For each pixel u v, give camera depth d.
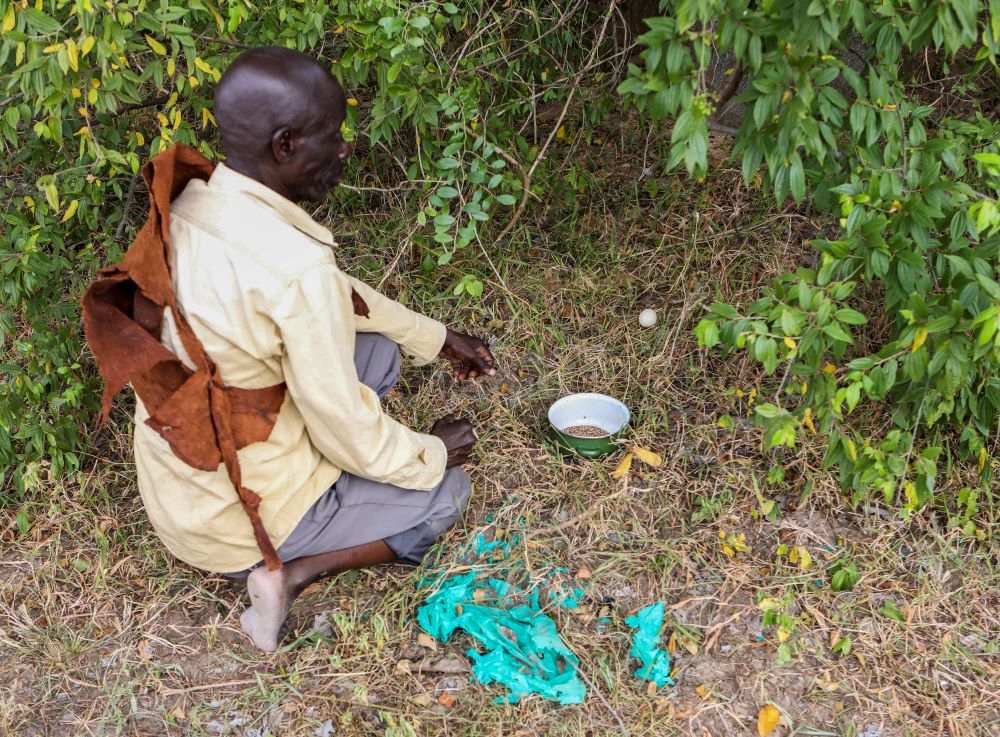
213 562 2.18
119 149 2.98
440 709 2.10
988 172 1.95
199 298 1.84
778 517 2.50
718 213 3.24
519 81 3.09
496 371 2.97
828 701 2.10
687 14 1.54
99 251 3.02
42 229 2.57
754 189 3.24
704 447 2.70
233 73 1.83
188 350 1.85
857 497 2.34
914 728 2.03
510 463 2.69
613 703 2.10
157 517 2.14
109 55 2.12
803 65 1.65
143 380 1.89
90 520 2.58
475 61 2.95
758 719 2.07
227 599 2.37
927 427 2.53
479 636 2.23
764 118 1.72
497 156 3.07
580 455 2.66
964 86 2.86
